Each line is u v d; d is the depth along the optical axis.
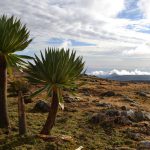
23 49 17.64
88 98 33.84
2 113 18.33
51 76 14.95
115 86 56.72
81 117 23.25
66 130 19.36
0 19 17.84
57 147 15.29
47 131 16.56
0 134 17.11
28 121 21.03
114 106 28.22
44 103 25.88
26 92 34.69
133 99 36.28
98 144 17.03
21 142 15.27
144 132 19.66
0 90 18.31
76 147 16.12
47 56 15.00
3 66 18.17
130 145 17.22
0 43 17.14
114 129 20.06
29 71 15.22
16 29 17.31
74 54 15.20
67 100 30.08
